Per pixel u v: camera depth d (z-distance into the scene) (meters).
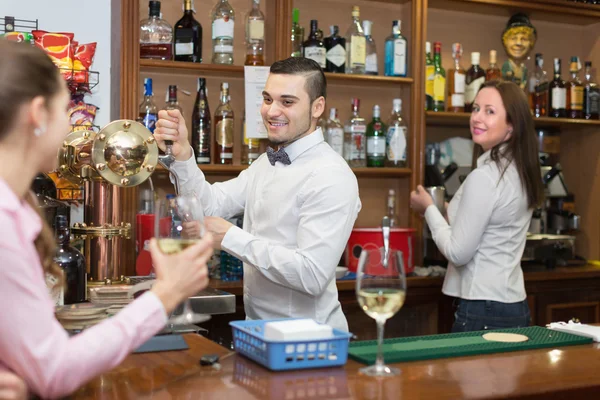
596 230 3.84
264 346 1.35
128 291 1.91
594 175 3.84
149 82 2.89
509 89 2.59
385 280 1.32
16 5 2.79
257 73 2.98
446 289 2.74
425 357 1.45
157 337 1.55
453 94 3.42
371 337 3.06
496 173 2.53
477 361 1.43
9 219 1.00
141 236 2.69
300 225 1.96
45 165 1.11
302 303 2.08
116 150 1.88
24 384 1.02
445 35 3.65
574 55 3.96
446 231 2.69
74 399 1.15
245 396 1.17
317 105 2.10
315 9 3.37
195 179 2.24
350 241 3.13
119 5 2.82
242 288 2.82
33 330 0.99
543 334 1.70
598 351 1.54
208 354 1.46
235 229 1.93
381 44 3.50
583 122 3.63
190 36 2.96
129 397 1.16
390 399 1.16
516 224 2.59
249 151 3.09
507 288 2.57
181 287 1.17
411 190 3.30
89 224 2.07
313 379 1.28
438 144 3.56
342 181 1.96
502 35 3.70
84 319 1.54
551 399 1.25
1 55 1.04
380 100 3.51
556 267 3.51
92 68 2.91
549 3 3.58
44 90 1.06
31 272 1.00
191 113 3.17
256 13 3.05
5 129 1.04
